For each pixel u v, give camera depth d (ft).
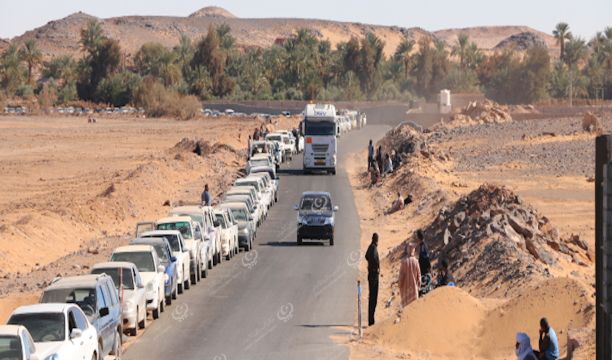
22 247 292.61
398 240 310.24
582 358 137.18
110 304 156.87
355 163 605.31
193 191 460.14
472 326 168.76
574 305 164.45
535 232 252.21
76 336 131.85
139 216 386.73
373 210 392.47
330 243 302.86
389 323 171.94
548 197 408.46
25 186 490.90
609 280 107.65
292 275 249.14
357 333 177.58
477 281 221.66
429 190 413.18
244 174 516.32
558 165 525.75
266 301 213.05
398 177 470.39
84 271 255.50
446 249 247.09
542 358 134.92
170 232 231.09
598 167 113.09
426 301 173.06
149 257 200.85
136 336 178.09
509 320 165.37
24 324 132.57
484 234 240.53
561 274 225.76
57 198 434.71
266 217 379.35
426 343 165.58
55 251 304.91
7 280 244.42
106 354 152.15
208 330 182.60
